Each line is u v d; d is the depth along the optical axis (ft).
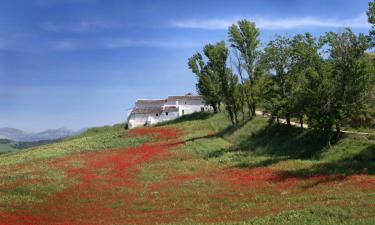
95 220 102.78
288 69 197.26
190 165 180.14
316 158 156.66
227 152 202.08
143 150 239.50
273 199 108.37
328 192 103.86
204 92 372.38
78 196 133.59
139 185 147.74
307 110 170.09
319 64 165.27
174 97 443.32
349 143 155.84
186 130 308.81
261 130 222.69
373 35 142.92
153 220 98.43
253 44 237.66
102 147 278.46
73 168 191.42
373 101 161.79
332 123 157.58
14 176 170.40
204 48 353.72
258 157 178.09
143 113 431.02
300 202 99.14
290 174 134.51
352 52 155.12
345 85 156.04
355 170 127.44
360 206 84.28
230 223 82.64
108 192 138.21
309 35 176.96
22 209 116.57
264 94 211.82
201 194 124.47
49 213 112.78
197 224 85.46
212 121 329.31
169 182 148.05
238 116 300.61
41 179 160.35
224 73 253.85
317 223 74.84
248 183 130.72
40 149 310.45
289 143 185.47
